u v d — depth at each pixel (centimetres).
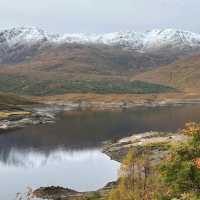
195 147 3048
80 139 13125
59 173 8656
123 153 10338
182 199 2653
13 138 13550
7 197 6825
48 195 6819
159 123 16812
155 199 2912
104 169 8969
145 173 3350
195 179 2786
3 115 17688
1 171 8894
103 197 6075
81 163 9650
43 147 11825
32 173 8694
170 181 2919
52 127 16238
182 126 15625
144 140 11056
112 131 14738
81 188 7456
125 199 3294
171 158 3027
